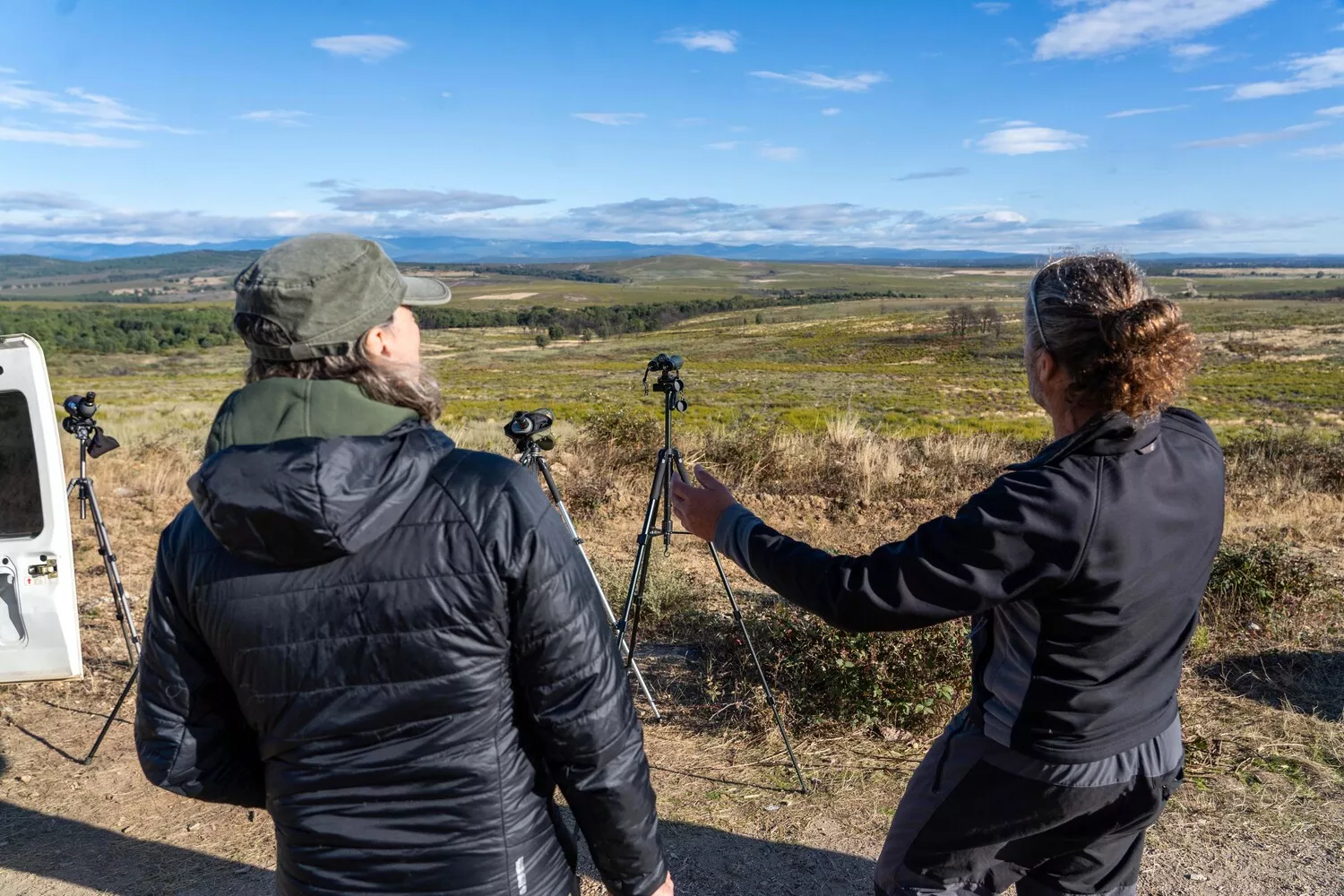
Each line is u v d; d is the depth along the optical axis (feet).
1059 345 4.66
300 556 3.64
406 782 3.87
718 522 5.35
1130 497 4.39
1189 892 8.01
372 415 3.87
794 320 510.99
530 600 3.88
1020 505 4.36
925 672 11.35
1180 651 4.92
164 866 8.95
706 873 8.55
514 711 4.12
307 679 3.81
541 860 4.16
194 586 3.95
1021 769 4.88
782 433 29.60
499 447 30.91
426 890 3.89
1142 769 4.84
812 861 8.72
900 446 30.94
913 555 4.52
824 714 11.55
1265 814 9.18
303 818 3.93
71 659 11.71
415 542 3.76
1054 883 5.33
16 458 11.34
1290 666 12.85
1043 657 4.69
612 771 4.05
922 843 5.33
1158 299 4.50
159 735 4.19
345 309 3.81
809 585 4.79
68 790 10.50
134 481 26.40
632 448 27.91
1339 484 26.78
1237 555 15.66
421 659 3.78
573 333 505.66
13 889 8.57
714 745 11.22
